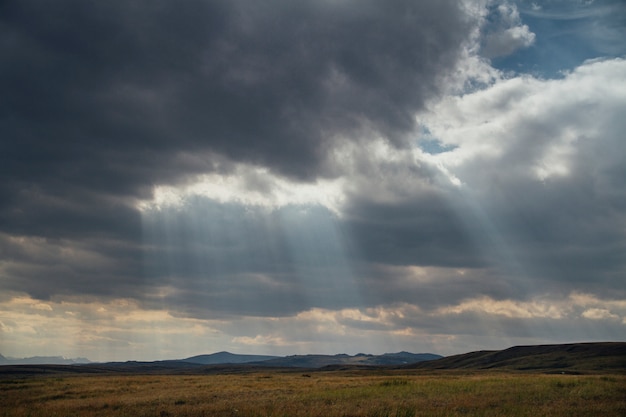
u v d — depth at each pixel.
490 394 40.34
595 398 37.31
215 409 33.69
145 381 70.81
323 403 37.12
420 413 30.19
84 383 65.75
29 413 33.69
